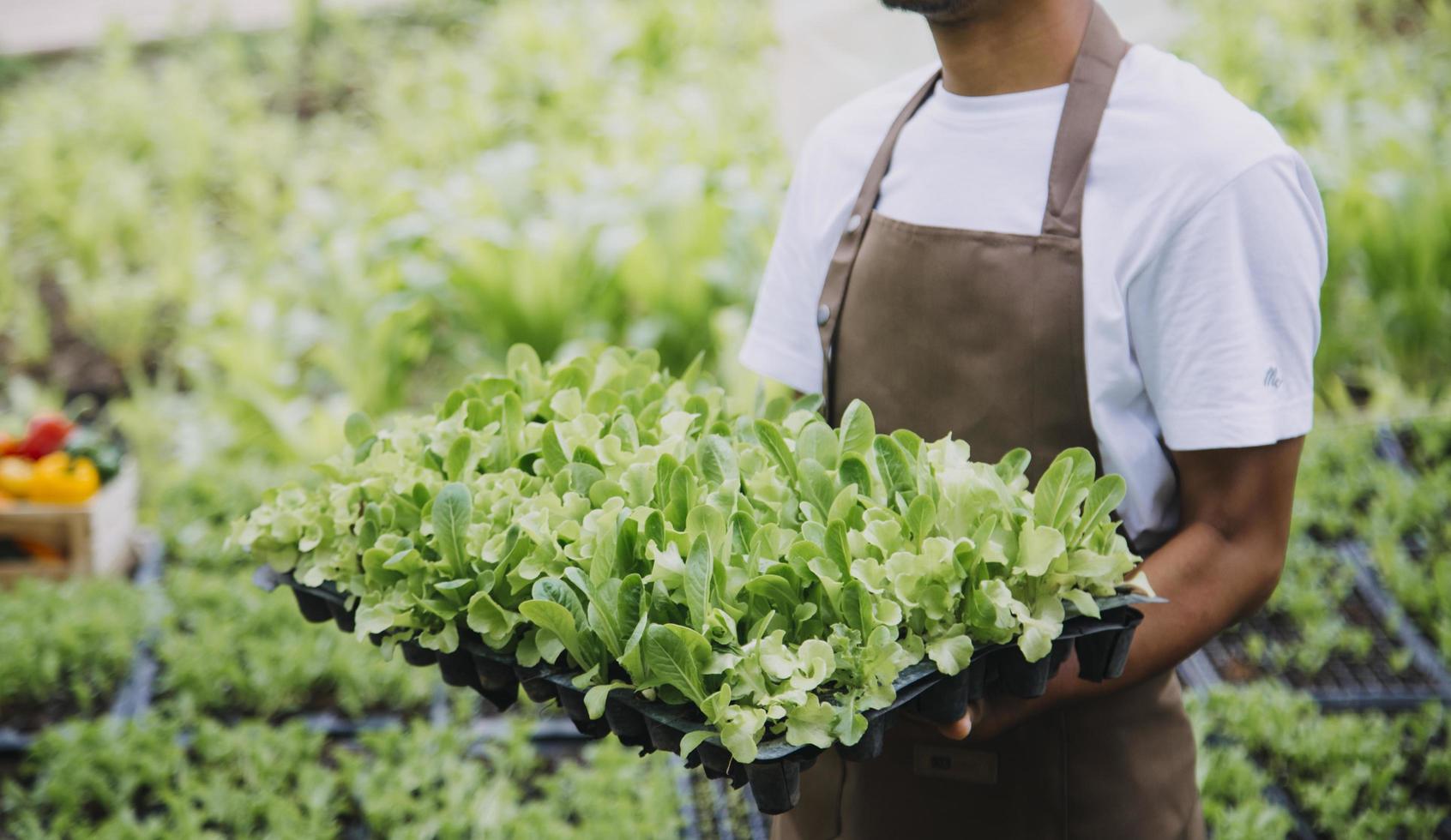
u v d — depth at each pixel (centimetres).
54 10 930
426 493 132
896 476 123
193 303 523
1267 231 130
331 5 898
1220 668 324
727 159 544
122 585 341
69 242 578
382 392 449
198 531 372
